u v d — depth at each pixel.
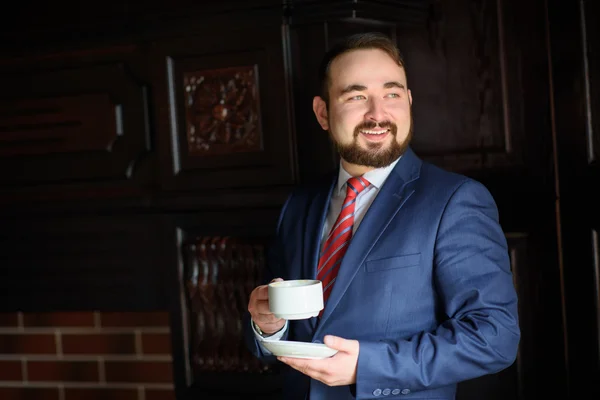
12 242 2.53
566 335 2.02
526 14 2.02
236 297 2.21
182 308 2.32
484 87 2.07
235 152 2.21
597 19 1.94
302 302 1.31
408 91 1.67
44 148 2.45
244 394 2.23
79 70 2.39
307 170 2.14
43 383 2.81
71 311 2.49
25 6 2.42
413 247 1.44
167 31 2.25
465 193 1.46
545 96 2.01
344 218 1.56
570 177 2.00
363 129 1.52
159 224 2.34
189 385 2.31
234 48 2.18
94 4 2.33
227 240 2.22
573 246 2.00
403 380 1.34
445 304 1.43
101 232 2.41
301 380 1.57
